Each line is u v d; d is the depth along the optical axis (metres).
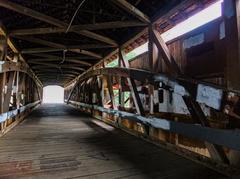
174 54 3.75
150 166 2.46
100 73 6.14
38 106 14.84
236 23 2.19
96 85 7.29
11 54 6.79
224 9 2.36
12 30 4.94
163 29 4.40
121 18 4.87
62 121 6.56
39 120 6.74
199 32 3.16
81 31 5.04
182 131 2.70
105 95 7.07
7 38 4.91
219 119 2.68
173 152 3.04
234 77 2.20
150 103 4.14
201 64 3.10
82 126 5.52
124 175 2.18
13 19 4.80
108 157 2.78
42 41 5.98
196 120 2.66
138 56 5.10
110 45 5.95
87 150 3.11
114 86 6.35
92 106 7.94
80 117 7.84
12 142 3.55
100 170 2.31
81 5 4.41
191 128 2.53
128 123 5.21
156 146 3.41
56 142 3.60
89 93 9.07
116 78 6.17
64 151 3.04
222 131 2.07
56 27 4.83
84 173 2.21
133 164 2.52
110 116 6.17
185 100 2.71
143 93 4.76
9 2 3.69
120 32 5.47
